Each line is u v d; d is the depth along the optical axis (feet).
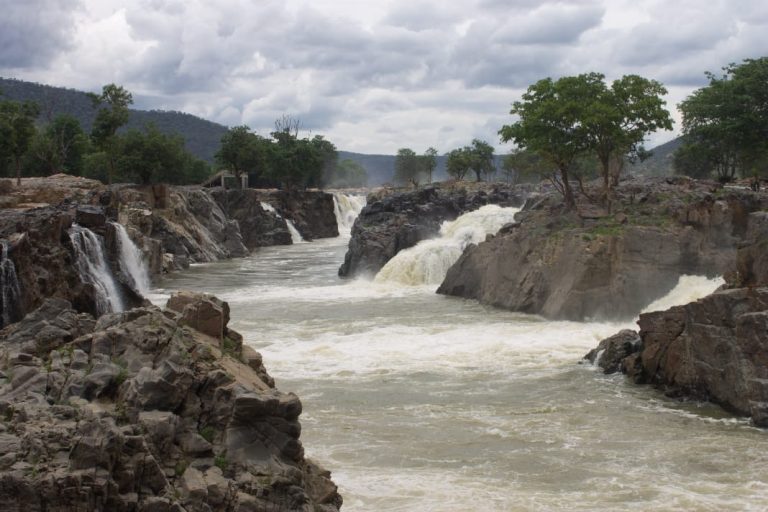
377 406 135.13
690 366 139.64
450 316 226.58
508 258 245.45
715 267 212.64
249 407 70.90
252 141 645.92
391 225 359.66
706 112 327.67
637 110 259.39
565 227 240.94
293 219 600.80
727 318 133.39
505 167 636.48
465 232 323.37
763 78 319.27
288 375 157.89
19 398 71.15
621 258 214.07
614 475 102.63
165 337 77.92
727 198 225.76
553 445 114.73
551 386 148.25
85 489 58.18
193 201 455.63
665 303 208.54
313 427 122.83
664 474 103.04
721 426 123.95
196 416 71.72
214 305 86.74
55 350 81.41
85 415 67.36
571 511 90.53
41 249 176.96
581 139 260.01
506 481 100.32
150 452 65.10
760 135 325.62
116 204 340.80
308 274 354.95
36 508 57.57
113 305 218.38
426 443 115.24
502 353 175.32
